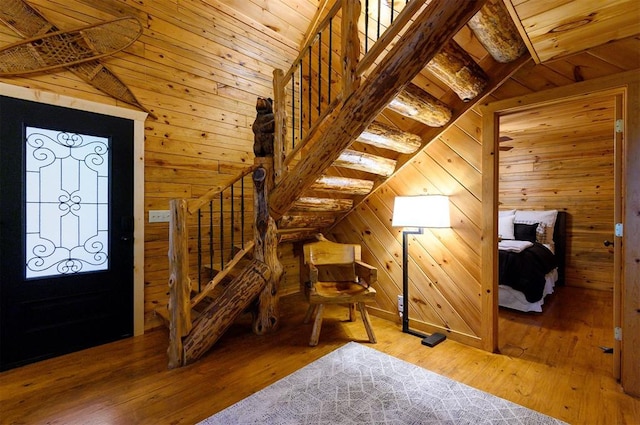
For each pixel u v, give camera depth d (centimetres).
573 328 310
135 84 289
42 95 241
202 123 337
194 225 334
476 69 228
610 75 202
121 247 283
